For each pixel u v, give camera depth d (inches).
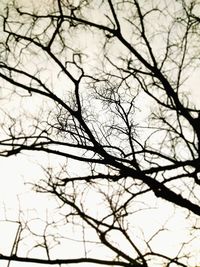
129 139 352.8
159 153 343.3
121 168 319.6
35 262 260.1
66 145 340.2
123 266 255.8
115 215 281.4
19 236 272.8
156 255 279.7
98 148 339.3
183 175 308.7
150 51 345.1
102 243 268.5
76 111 350.6
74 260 261.4
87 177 313.4
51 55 345.7
